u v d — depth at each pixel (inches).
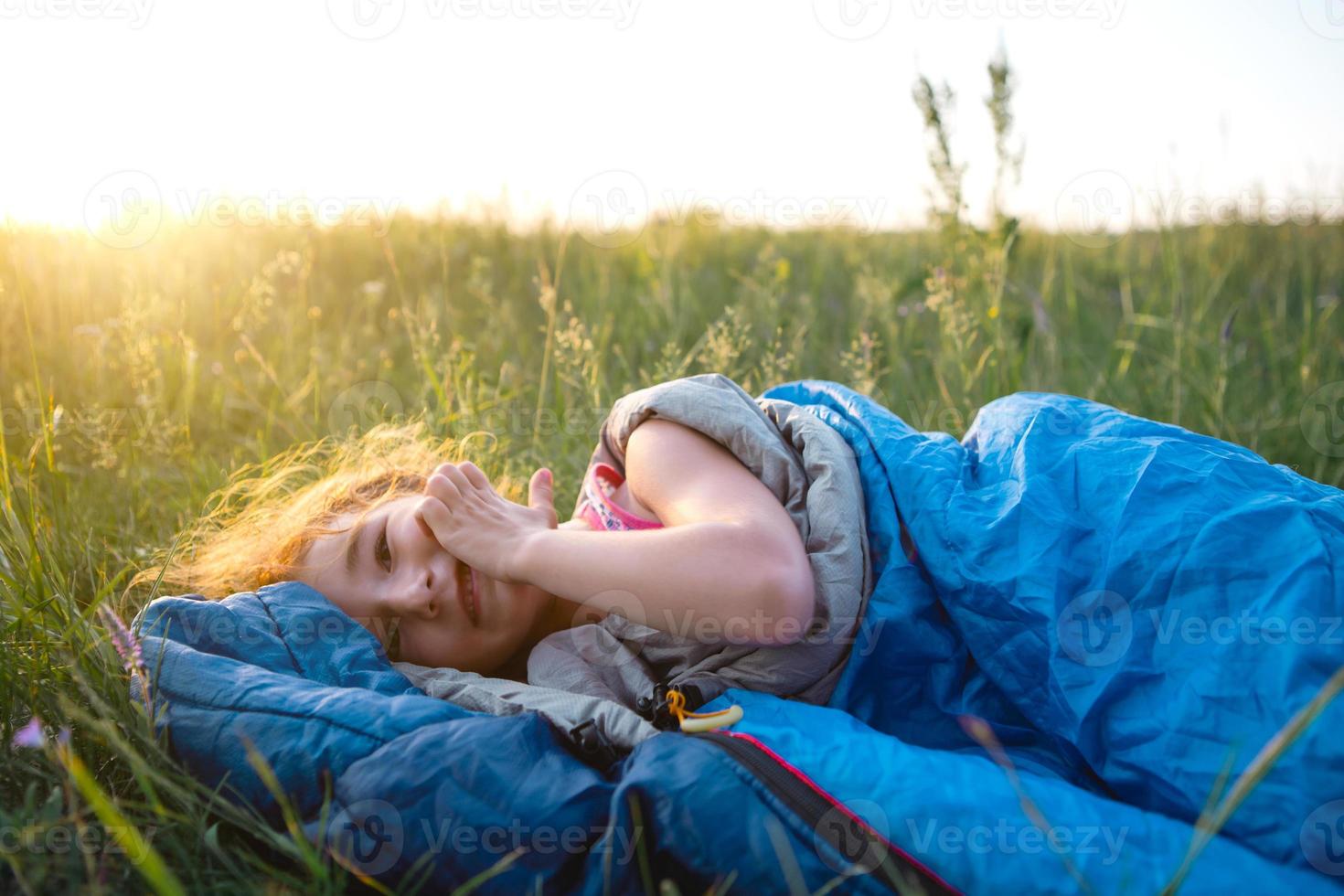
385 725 47.8
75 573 69.7
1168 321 124.2
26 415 98.2
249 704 49.5
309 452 97.1
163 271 135.8
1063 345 130.6
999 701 53.6
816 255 178.4
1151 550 49.3
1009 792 43.5
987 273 112.6
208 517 77.5
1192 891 39.1
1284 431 110.0
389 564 60.4
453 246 170.4
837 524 54.2
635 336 135.9
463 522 57.2
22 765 49.1
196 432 110.2
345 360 131.9
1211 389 111.0
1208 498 50.5
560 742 49.0
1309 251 168.6
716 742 46.2
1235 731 43.7
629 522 59.6
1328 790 40.5
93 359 109.4
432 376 99.7
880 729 55.6
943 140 108.7
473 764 45.4
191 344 109.2
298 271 155.0
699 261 175.9
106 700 51.5
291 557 63.5
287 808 42.6
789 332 127.7
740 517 52.3
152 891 43.6
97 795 38.6
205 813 44.6
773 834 42.1
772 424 59.9
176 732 49.4
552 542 54.3
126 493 92.4
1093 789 49.6
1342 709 41.4
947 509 54.3
